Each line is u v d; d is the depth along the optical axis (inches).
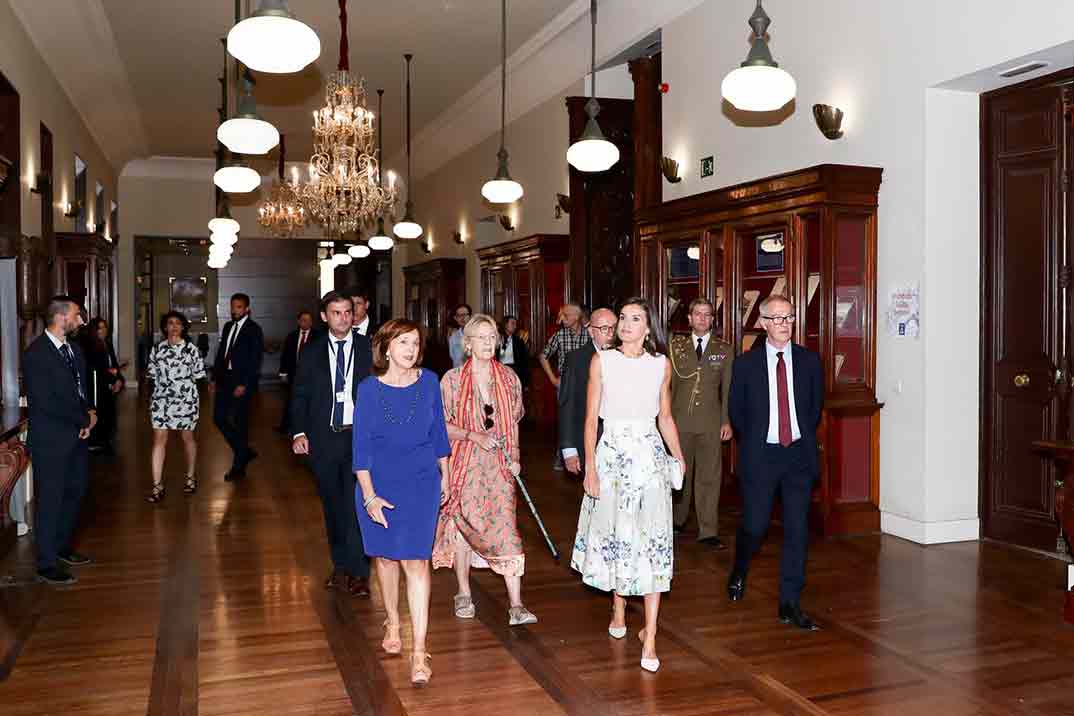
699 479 237.0
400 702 139.7
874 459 253.3
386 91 538.9
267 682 147.9
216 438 470.3
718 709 136.6
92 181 599.2
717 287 291.9
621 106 427.5
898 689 143.8
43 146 427.5
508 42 443.5
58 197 456.8
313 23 413.4
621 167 437.7
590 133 234.7
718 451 236.2
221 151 453.7
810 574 209.2
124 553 233.3
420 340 147.7
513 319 421.1
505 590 200.5
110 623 177.9
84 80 485.4
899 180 243.4
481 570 218.8
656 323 157.8
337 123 397.4
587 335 334.6
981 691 142.9
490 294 538.3
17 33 355.6
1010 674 149.7
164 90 533.3
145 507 291.7
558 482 331.0
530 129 491.8
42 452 205.9
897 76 243.1
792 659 156.8
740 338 280.5
